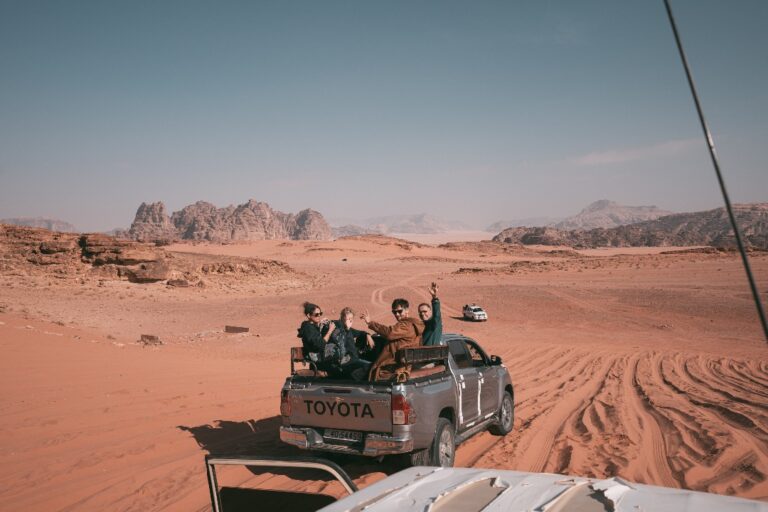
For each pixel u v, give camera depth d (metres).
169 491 6.57
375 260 199.12
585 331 44.06
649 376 16.86
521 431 9.61
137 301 65.50
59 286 71.31
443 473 2.79
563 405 12.16
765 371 17.67
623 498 2.16
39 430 9.25
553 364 21.02
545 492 2.30
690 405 11.47
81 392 12.29
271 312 57.97
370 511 2.22
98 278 77.38
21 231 89.31
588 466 7.33
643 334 41.34
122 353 19.44
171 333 43.00
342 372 7.26
